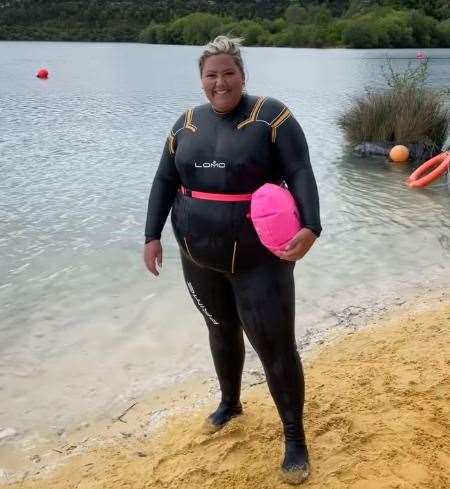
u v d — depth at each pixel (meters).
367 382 3.23
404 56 43.78
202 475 2.58
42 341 4.10
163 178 2.52
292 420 2.50
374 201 7.51
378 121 10.82
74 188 7.97
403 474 2.49
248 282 2.37
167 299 4.71
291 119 2.29
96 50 58.50
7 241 5.99
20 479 2.77
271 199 2.18
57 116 15.20
